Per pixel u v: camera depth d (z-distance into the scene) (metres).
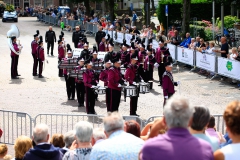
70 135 10.37
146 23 53.78
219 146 7.48
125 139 7.70
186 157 6.07
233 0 38.69
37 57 31.41
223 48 30.89
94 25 55.81
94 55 25.33
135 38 40.03
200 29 48.22
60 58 32.16
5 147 11.39
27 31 61.22
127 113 22.72
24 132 19.23
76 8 75.50
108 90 21.23
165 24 54.28
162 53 28.81
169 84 20.89
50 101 25.11
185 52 34.06
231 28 47.16
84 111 23.06
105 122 7.93
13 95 26.45
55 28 65.62
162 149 6.12
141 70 28.48
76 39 40.62
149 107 23.73
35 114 22.34
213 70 30.34
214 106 23.80
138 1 89.44
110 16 62.06
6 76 31.92
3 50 44.06
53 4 94.94
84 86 23.62
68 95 25.48
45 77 31.66
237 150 6.39
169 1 53.91
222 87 28.22
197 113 7.14
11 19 74.81
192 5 55.69
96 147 7.68
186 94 26.55
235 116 6.42
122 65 28.44
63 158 8.73
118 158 7.52
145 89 21.70
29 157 8.68
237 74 27.88
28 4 96.00
